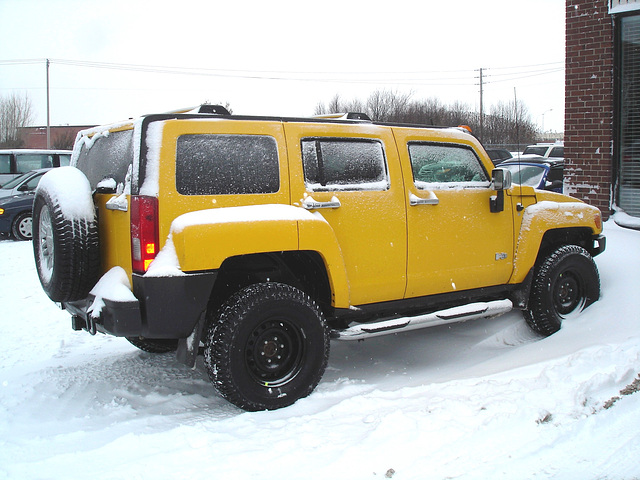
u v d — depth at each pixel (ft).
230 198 12.98
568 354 15.05
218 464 10.44
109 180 12.96
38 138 181.16
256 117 13.71
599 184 25.94
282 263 14.30
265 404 12.91
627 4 24.50
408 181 15.56
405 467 10.08
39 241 13.91
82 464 10.64
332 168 14.55
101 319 12.41
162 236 12.19
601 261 21.15
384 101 123.65
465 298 16.92
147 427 12.28
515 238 17.74
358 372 16.05
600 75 25.59
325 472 10.03
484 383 13.39
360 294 14.80
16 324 21.72
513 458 10.23
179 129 12.58
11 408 13.66
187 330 12.34
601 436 10.87
